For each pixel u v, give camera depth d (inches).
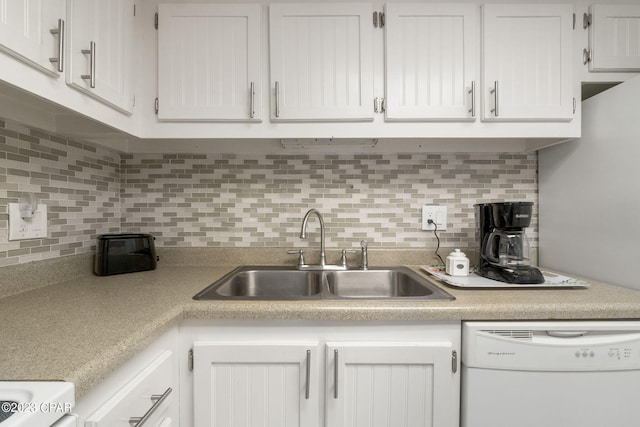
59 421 18.1
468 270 45.9
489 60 44.1
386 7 43.9
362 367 33.3
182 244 56.2
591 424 32.8
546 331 33.1
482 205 46.1
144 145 53.8
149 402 26.5
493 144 55.6
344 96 44.1
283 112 43.7
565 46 44.4
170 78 43.8
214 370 32.9
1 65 23.8
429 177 56.2
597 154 44.4
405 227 56.3
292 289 53.1
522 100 44.3
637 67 44.4
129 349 23.4
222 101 43.9
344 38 44.1
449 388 33.2
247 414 33.1
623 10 44.5
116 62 37.9
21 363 20.0
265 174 56.5
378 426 33.5
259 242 56.5
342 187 56.7
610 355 32.4
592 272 45.4
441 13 44.1
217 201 56.3
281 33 43.8
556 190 52.1
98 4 34.4
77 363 20.1
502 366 32.6
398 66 44.0
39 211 39.1
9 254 35.7
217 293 37.3
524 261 44.5
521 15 44.2
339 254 56.0
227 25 43.9
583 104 46.6
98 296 35.6
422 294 43.3
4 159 34.8
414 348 32.9
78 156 45.7
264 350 32.7
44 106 35.5
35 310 30.5
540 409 32.9
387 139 52.9
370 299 34.8
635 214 39.4
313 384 32.9
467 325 33.0
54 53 28.0
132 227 55.9
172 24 43.8
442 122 44.9
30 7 25.5
